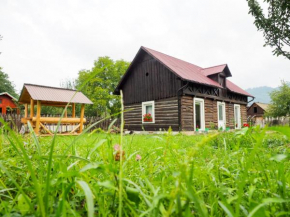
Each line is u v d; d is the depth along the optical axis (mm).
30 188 845
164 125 14086
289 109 29156
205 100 15383
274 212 769
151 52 15289
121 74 41156
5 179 1229
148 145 3576
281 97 30406
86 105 35875
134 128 16062
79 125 12445
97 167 744
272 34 9523
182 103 13422
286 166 1361
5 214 740
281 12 9250
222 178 1303
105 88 39281
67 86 38438
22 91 11602
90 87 37750
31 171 597
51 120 10984
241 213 863
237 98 20109
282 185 870
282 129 495
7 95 31312
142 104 15641
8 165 1308
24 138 2275
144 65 15867
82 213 937
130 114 16531
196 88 14531
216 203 887
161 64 14703
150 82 15312
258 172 1251
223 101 17516
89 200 478
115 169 765
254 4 9641
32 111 11148
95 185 859
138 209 835
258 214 611
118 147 823
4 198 1103
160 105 14484
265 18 9555
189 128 13602
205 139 501
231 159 1771
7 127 574
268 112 31734
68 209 733
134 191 782
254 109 44719
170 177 823
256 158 1479
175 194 506
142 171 1415
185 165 500
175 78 13781
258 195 1050
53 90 12023
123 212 809
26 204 731
